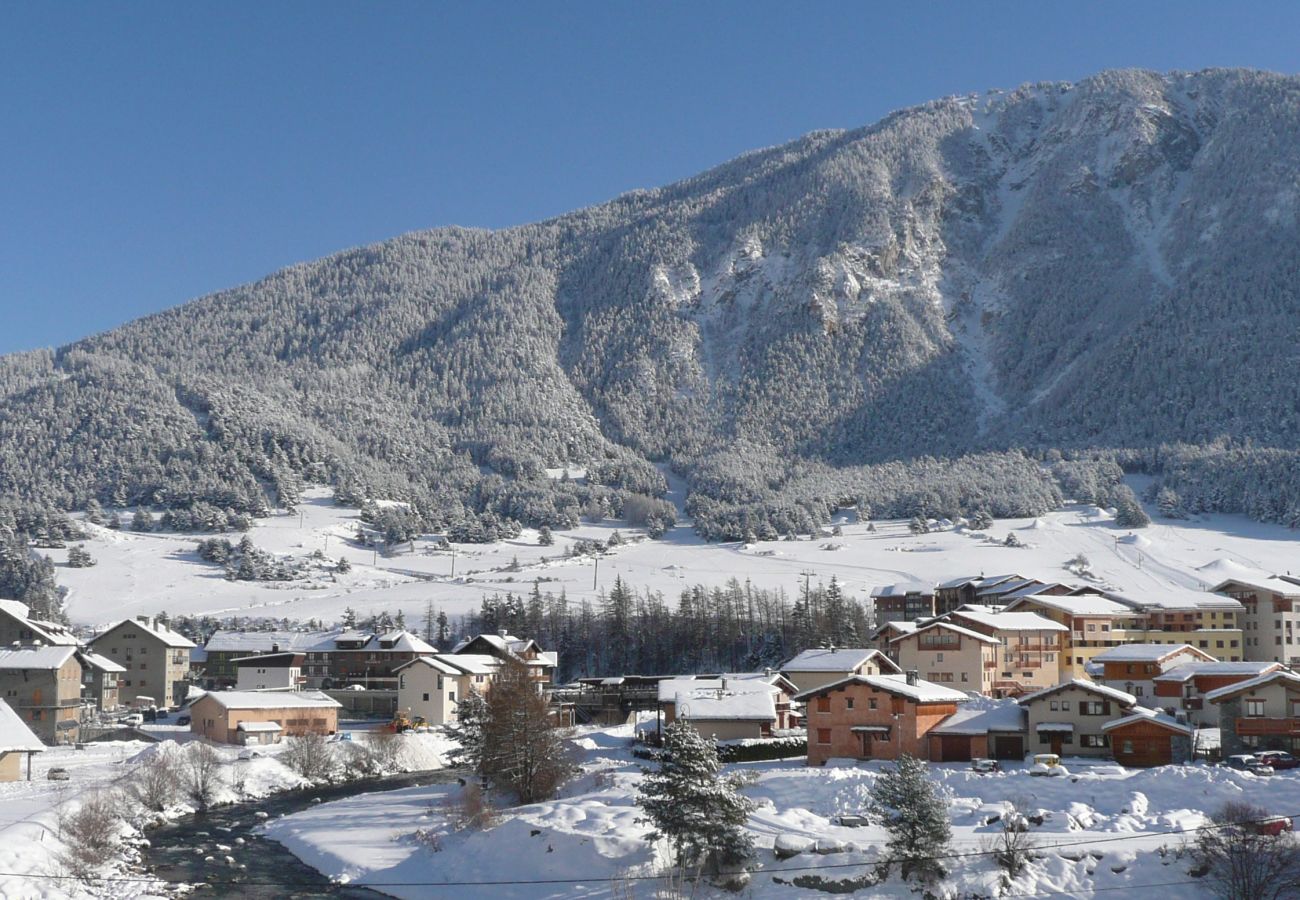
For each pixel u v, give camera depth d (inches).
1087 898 2373.3
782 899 2484.0
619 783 3449.8
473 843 2994.6
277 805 3885.3
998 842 2513.5
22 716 5044.3
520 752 3476.9
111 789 3535.9
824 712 3710.6
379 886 2871.6
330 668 6983.3
